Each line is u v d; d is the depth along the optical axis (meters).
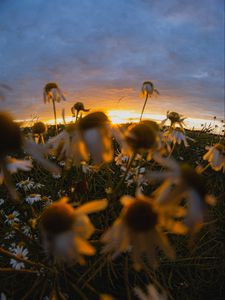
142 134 0.08
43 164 0.07
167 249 0.06
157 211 0.06
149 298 0.07
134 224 0.06
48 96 0.13
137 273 0.11
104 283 0.12
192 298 0.11
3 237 0.12
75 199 0.11
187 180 0.05
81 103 0.11
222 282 0.12
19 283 0.11
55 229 0.06
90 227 0.06
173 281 0.12
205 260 0.13
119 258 0.12
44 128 0.13
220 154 0.11
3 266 0.11
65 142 0.08
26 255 0.11
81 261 0.06
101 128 0.07
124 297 0.11
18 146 0.07
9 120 0.07
